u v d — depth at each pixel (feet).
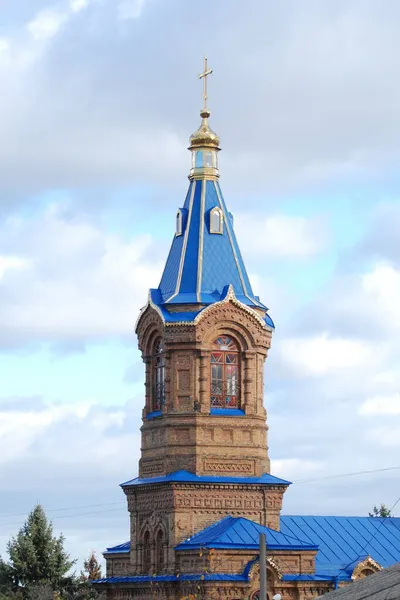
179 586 318.24
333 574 330.75
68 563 424.05
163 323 331.98
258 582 311.27
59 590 420.36
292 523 351.05
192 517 325.21
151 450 336.29
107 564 352.69
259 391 336.49
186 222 343.67
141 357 343.05
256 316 335.26
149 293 338.75
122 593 335.26
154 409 339.36
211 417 330.34
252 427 333.01
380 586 179.93
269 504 331.98
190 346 330.75
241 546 312.91
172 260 342.64
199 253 339.16
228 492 328.49
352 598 178.19
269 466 336.29
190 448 328.08
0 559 422.41
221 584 308.40
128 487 339.36
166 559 324.19
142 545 336.08
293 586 316.60
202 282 336.08
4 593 411.13
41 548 421.59
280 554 317.22
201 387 329.93
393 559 347.15
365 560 332.60
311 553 320.91
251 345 335.06
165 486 327.47
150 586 323.37
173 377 331.57
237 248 344.49
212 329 332.19
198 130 349.41
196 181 347.77
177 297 333.83
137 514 338.54
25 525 425.28
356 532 354.33
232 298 332.39
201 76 353.10
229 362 334.85
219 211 343.67
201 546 313.12
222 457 329.72
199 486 326.24
